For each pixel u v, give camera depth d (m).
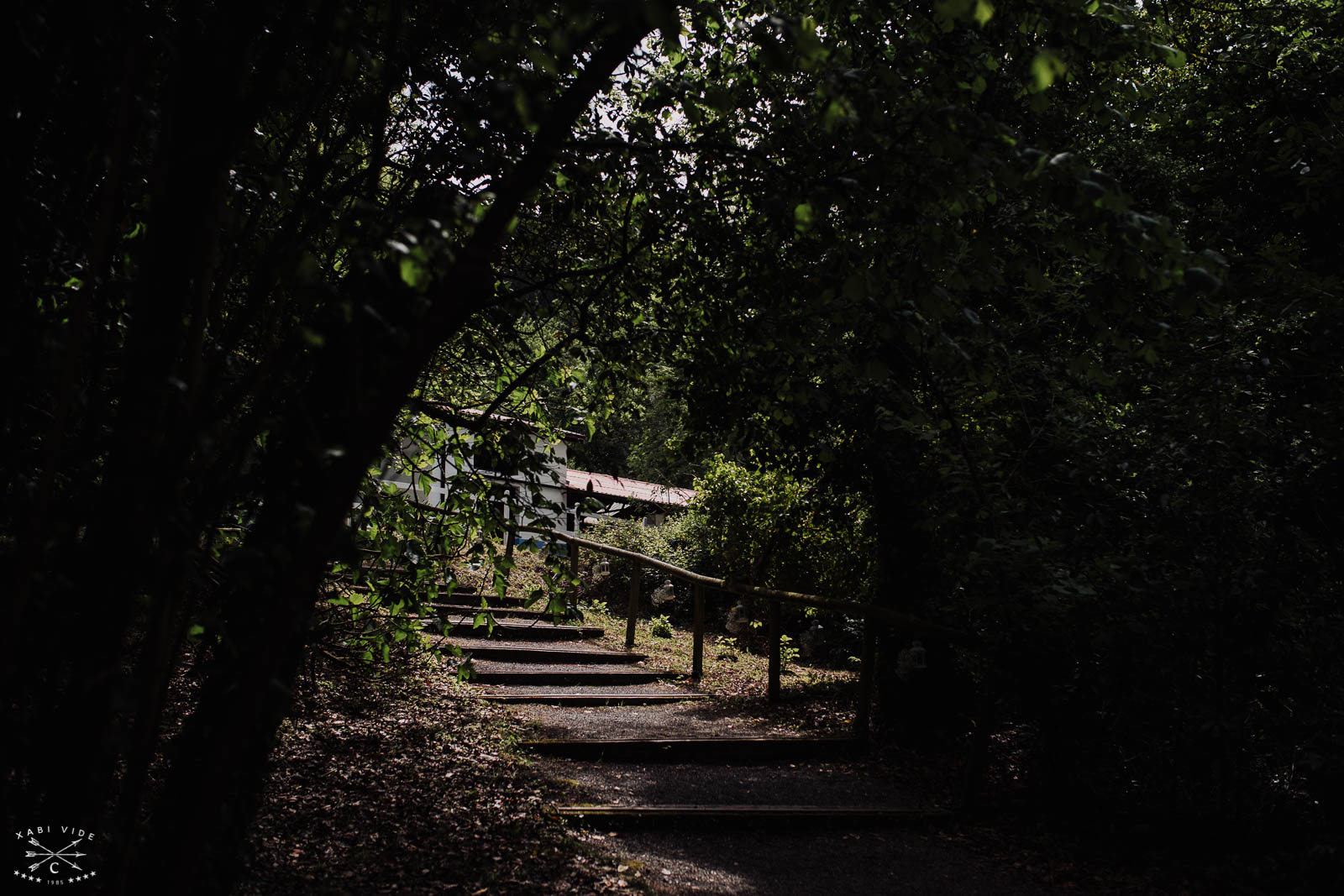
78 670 1.78
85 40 1.97
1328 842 4.34
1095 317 3.04
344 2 2.33
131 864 2.19
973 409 5.17
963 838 4.96
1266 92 7.33
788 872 4.30
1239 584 4.40
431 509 4.14
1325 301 4.58
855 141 2.50
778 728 6.77
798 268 3.37
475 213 1.91
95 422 2.12
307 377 2.66
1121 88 3.35
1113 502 4.86
